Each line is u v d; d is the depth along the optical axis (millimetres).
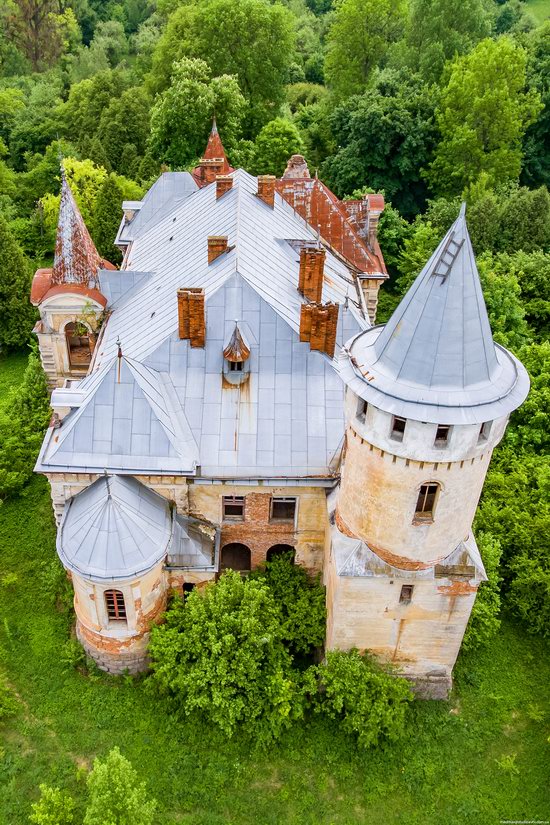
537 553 32438
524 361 42469
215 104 65250
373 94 67500
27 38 105562
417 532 23250
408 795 26016
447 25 77000
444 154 65688
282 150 67875
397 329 20531
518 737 27969
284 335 29547
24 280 50469
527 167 73250
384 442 21234
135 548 25703
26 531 35625
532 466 36500
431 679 28172
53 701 28109
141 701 28172
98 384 27250
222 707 26297
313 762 26688
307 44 109625
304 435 28531
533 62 75312
